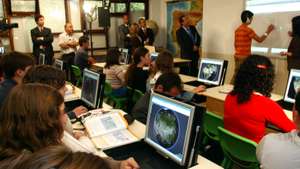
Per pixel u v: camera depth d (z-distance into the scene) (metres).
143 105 2.30
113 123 2.03
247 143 1.75
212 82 3.73
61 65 4.01
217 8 6.25
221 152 2.35
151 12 8.49
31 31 6.03
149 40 7.49
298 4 4.75
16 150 0.79
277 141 1.28
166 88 2.04
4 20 5.66
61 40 6.41
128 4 8.01
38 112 0.86
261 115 1.80
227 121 2.01
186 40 6.35
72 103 2.91
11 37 6.52
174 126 1.50
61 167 0.57
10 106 0.88
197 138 1.43
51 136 0.88
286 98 2.78
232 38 5.98
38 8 6.73
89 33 7.35
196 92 3.27
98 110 2.30
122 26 7.55
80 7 7.23
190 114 1.40
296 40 4.23
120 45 7.84
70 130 1.80
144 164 1.57
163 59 3.16
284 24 5.01
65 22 7.11
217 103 3.08
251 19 5.19
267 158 1.29
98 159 0.61
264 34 5.19
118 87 3.99
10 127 0.85
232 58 6.05
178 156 1.47
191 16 7.40
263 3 5.31
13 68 2.12
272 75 1.88
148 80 3.35
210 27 6.51
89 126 1.97
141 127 2.07
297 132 1.26
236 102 1.91
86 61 5.55
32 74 1.74
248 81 1.85
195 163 1.50
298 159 1.20
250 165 1.87
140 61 3.73
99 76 2.40
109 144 1.77
